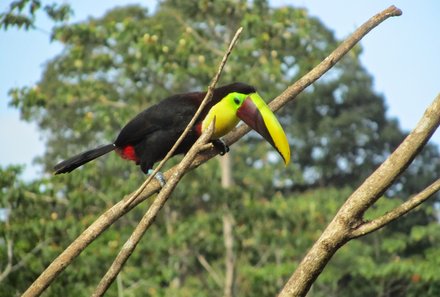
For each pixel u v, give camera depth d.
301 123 33.91
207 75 18.62
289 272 18.28
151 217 5.13
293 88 6.98
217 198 18.53
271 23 18.80
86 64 20.03
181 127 7.88
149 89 22.55
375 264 19.06
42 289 5.49
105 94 20.47
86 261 13.62
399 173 5.14
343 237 5.14
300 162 33.72
